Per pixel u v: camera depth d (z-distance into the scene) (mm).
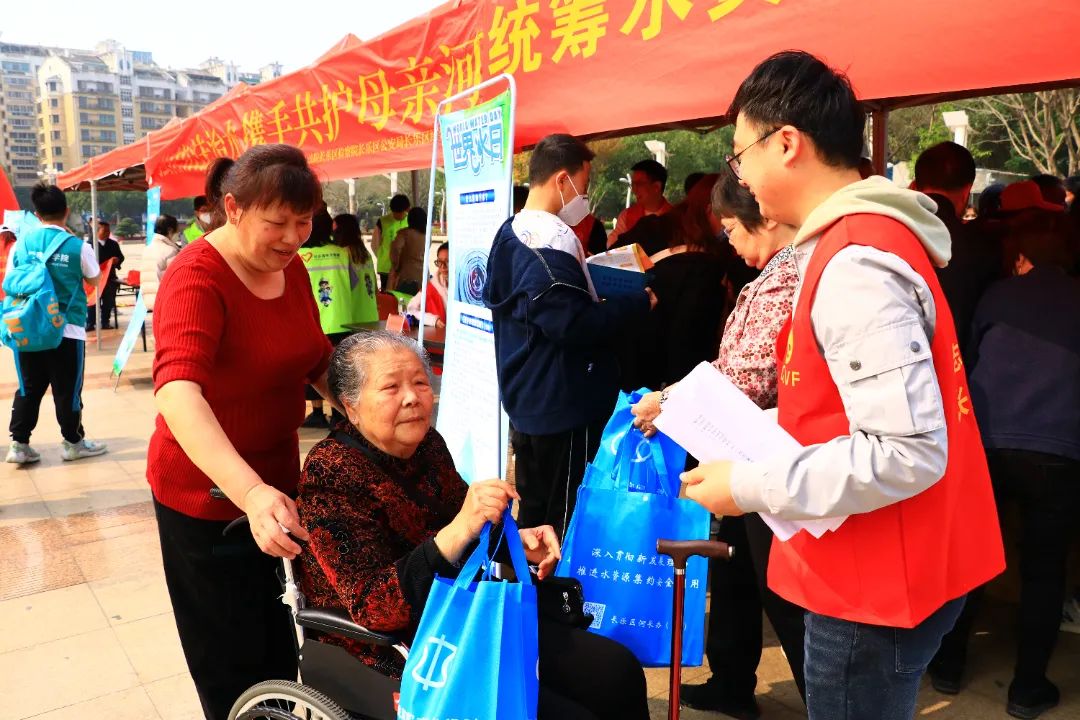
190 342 1913
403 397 1817
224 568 2158
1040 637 2559
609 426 2475
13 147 130875
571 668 1895
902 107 4727
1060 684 2785
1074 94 16719
